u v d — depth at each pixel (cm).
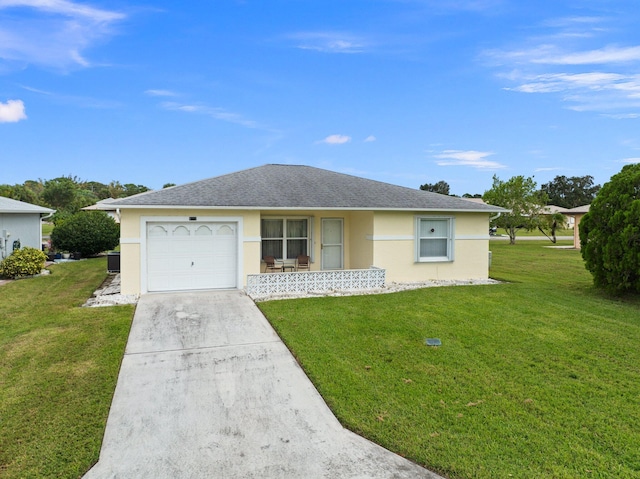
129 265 1105
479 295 1115
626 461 379
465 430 432
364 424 445
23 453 389
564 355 656
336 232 1488
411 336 745
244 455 392
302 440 418
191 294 1112
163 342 716
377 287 1245
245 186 1338
